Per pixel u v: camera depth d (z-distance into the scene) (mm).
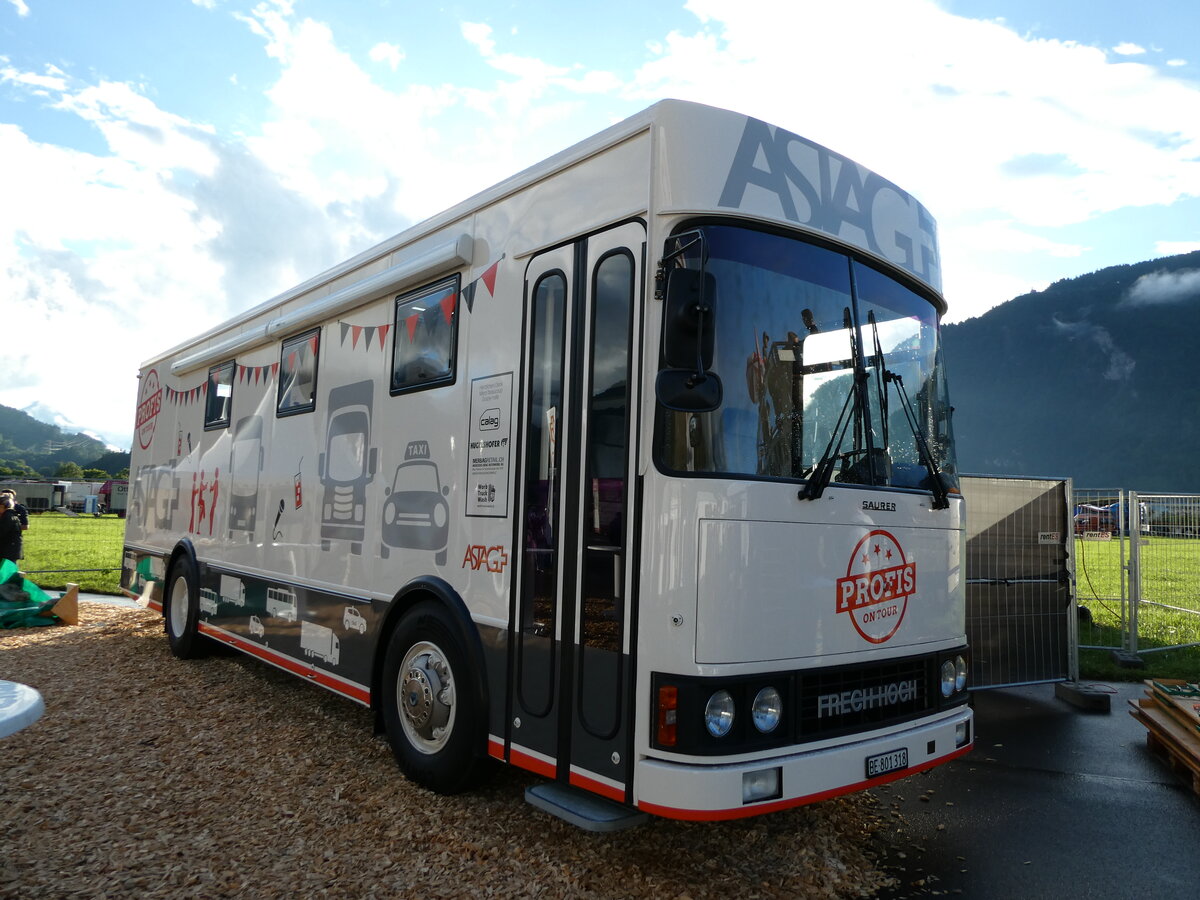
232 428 6977
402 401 4691
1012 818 4145
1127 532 7922
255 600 6199
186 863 3414
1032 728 5836
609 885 3230
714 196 3189
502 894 3145
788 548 3156
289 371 6109
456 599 4020
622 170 3402
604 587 3230
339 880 3260
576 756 3266
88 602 11359
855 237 3684
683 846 3611
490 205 4203
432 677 4148
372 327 5113
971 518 6742
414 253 4816
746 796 2877
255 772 4516
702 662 2920
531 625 3570
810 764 3066
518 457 3762
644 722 2992
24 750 4891
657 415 3092
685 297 2977
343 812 3941
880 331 3791
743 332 3209
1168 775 4828
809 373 3404
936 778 4754
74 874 3312
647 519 3061
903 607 3609
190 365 7953
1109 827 4035
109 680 6715
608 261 3414
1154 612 8477
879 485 3582
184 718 5598
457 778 3945
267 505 6180
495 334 4016
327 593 5227
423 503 4391
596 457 3340
